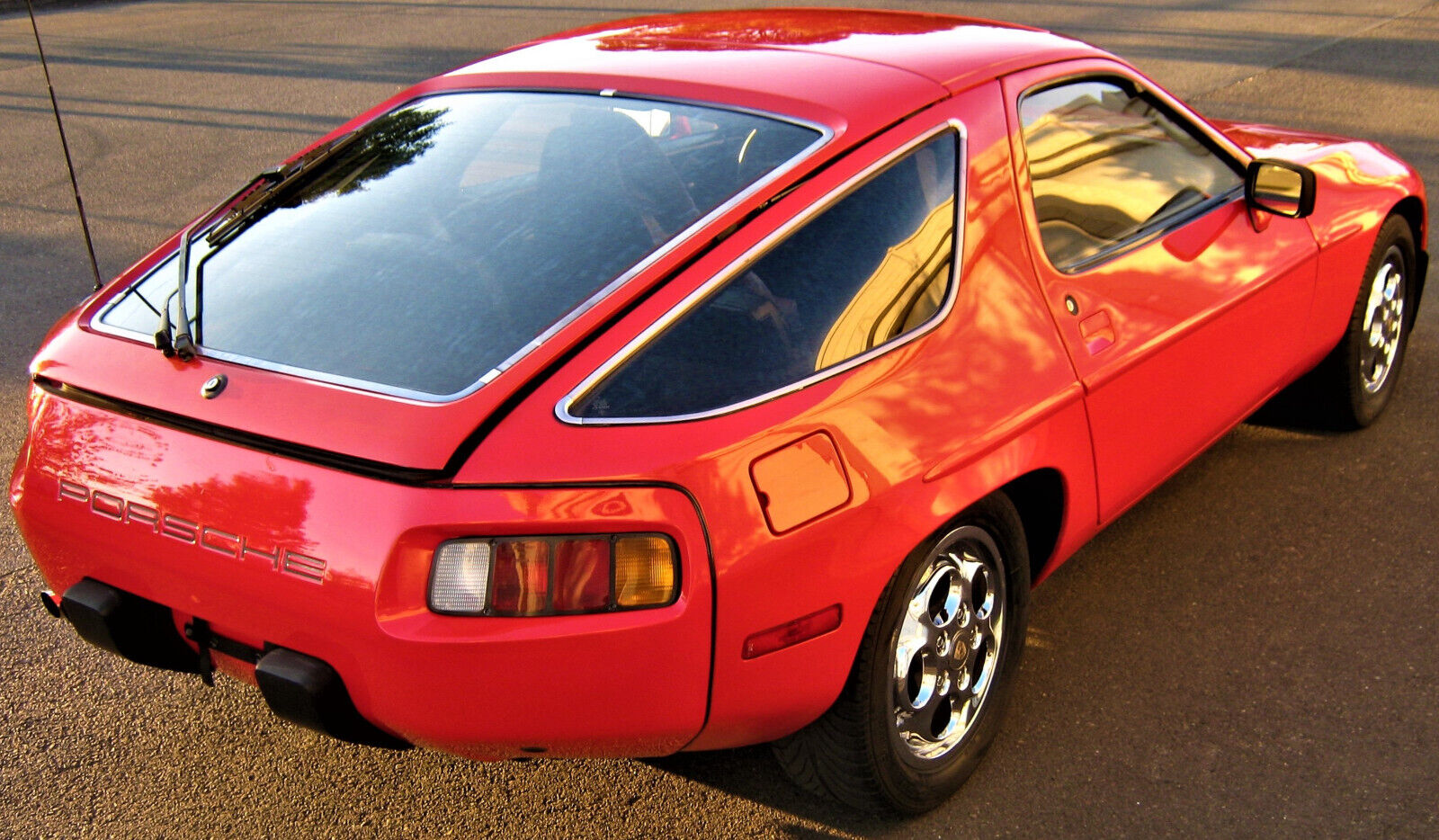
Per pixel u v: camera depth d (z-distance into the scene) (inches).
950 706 103.8
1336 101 352.2
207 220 107.7
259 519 80.7
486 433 77.8
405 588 76.7
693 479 79.6
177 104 386.3
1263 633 126.6
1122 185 119.2
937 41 113.3
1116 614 130.7
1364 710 114.6
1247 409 138.9
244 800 106.5
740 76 103.4
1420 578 135.0
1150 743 111.4
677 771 110.1
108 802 105.9
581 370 80.5
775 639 84.8
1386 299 164.6
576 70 110.5
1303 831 100.2
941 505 92.3
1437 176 273.7
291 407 82.3
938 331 96.0
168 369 89.4
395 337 86.3
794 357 86.7
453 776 109.9
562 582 76.9
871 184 94.7
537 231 92.7
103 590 90.1
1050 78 113.5
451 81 116.6
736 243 87.7
